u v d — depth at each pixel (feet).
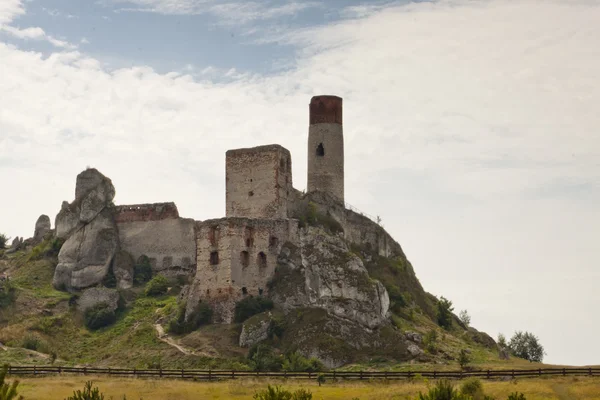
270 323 430.20
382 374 353.72
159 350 428.56
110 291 490.49
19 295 490.08
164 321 460.14
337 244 461.37
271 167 485.56
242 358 412.36
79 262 511.81
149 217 527.81
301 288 446.60
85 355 444.55
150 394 322.34
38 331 463.83
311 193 508.53
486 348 463.01
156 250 522.06
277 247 467.11
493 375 344.28
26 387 335.06
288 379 355.15
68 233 536.01
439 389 259.60
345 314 430.61
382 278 496.23
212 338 430.20
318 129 520.01
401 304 474.90
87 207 531.09
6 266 539.29
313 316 431.43
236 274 449.89
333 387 334.03
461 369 367.66
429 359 402.31
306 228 474.49
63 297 495.00
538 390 310.86
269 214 482.28
